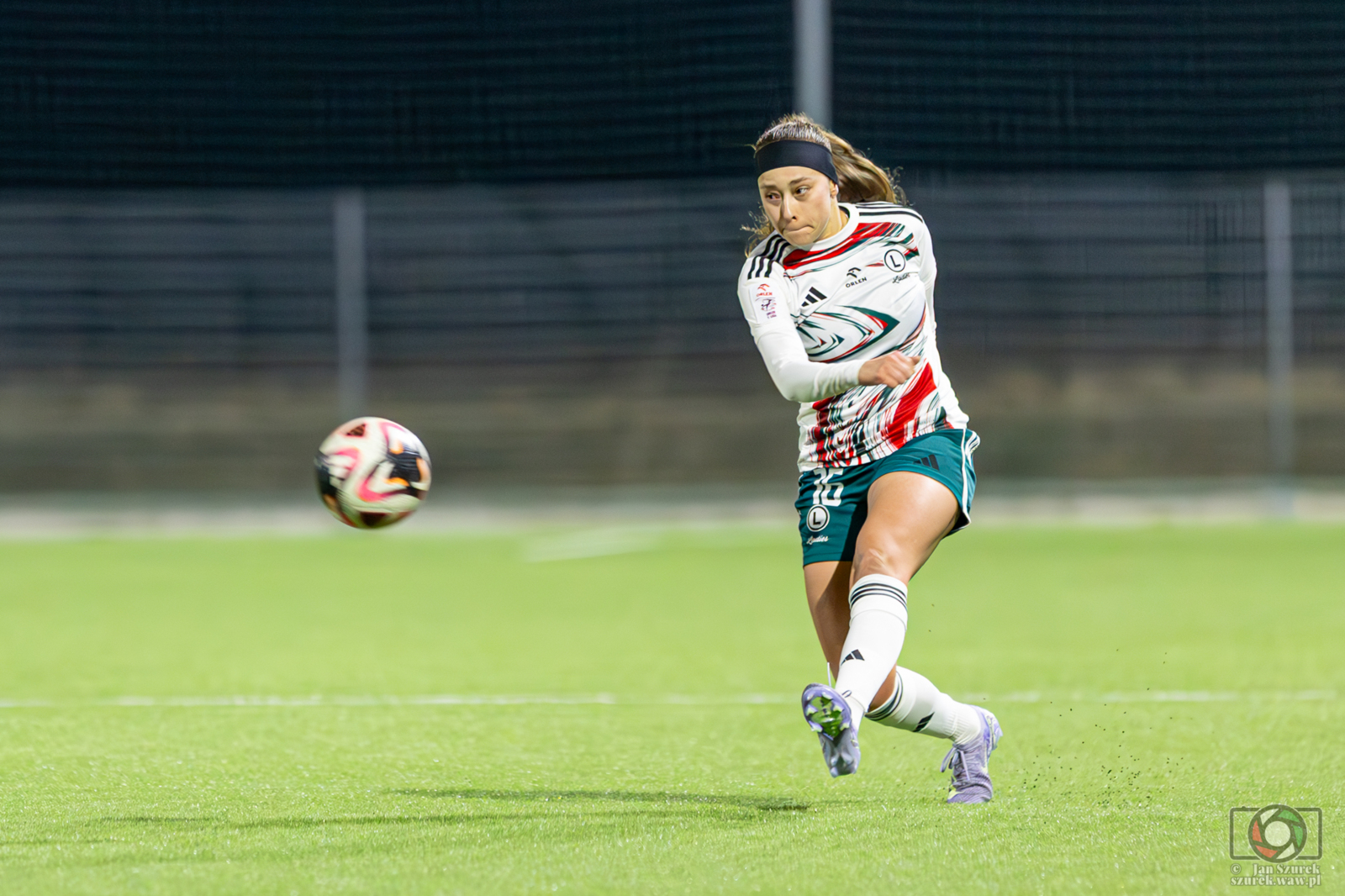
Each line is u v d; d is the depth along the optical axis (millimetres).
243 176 75312
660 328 68000
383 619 34688
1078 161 72625
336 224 68688
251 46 74812
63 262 69062
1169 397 66875
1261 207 66562
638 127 72312
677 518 64250
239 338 69000
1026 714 21938
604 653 29219
